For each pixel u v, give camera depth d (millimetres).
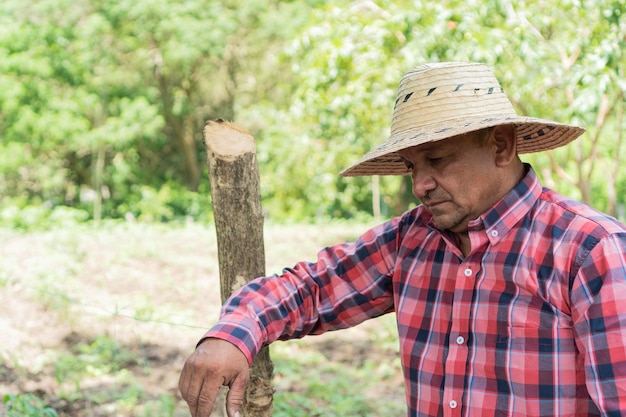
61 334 6098
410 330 1831
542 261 1654
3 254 9469
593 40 6398
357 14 7852
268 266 10234
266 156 14820
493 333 1677
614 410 1515
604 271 1569
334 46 7559
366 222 15938
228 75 18266
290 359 6020
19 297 7066
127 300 7500
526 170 1763
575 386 1615
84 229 12734
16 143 15523
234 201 2156
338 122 8820
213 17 16094
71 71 15836
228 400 1783
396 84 7855
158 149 19016
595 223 1624
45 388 4930
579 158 9273
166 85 18141
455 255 1796
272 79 17984
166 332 6375
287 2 17172
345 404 4988
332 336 6742
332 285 1979
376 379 5645
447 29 6688
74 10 16047
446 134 1613
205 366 1753
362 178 16562
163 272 9188
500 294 1683
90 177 18109
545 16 6871
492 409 1668
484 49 6383
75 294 7484
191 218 16625
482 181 1710
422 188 1729
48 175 16828
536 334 1636
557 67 6996
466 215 1730
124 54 17250
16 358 5312
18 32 15227
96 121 17328
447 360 1729
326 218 16688
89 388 4969
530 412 1631
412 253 1876
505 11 6543
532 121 1655
